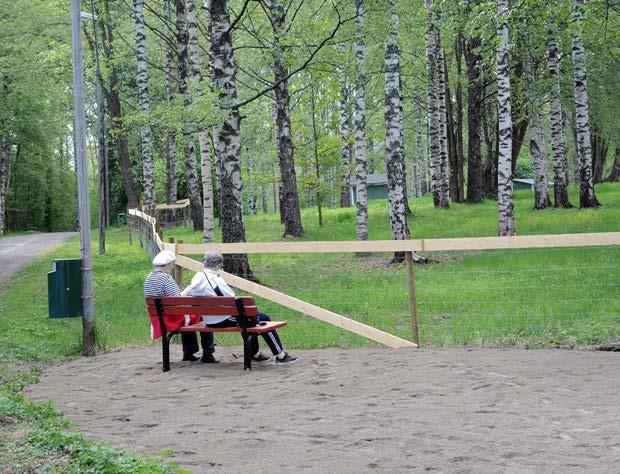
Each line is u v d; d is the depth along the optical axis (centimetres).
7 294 2133
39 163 7481
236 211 1892
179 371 1063
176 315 1086
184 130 2758
